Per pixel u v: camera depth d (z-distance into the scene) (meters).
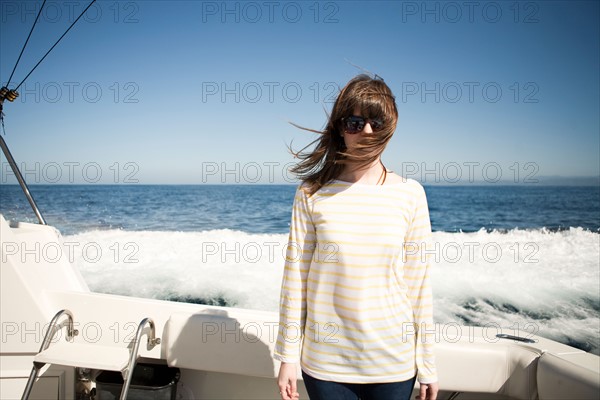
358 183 1.17
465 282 6.39
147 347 1.94
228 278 6.50
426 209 1.20
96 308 2.04
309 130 1.24
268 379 2.00
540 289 6.12
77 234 10.61
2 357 1.97
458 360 1.68
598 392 1.31
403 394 1.15
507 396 1.82
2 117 2.17
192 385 2.04
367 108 1.10
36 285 2.04
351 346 1.12
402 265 1.19
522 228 13.02
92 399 2.03
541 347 1.66
